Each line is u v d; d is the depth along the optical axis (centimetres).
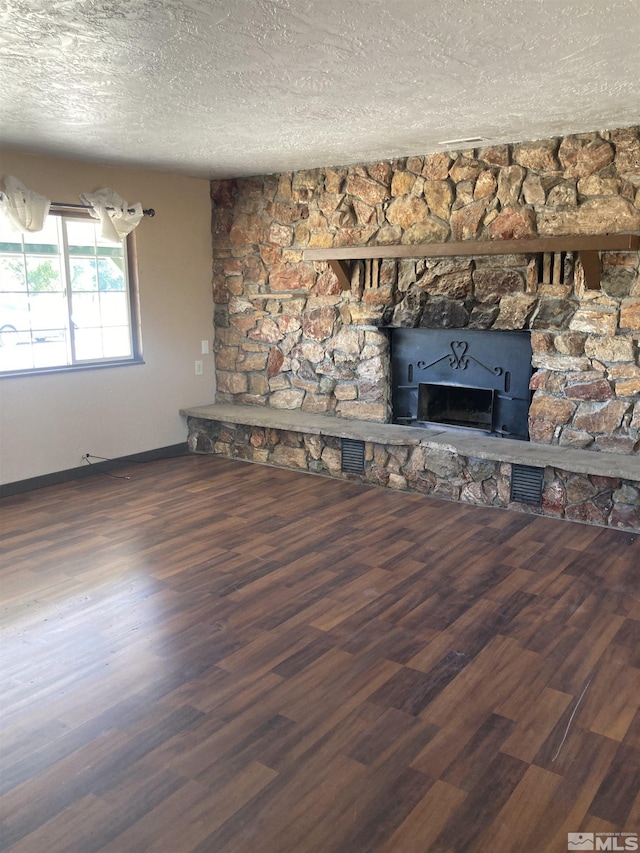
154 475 516
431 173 460
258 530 401
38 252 466
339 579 335
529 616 297
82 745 215
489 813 187
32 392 469
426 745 215
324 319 532
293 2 203
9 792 195
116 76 275
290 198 530
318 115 345
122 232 497
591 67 269
